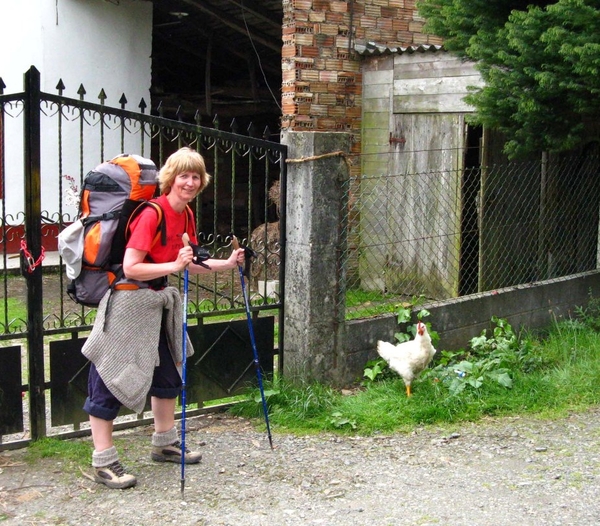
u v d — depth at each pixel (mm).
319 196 5559
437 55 9242
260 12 11570
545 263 8594
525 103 6469
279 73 14742
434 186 8859
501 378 5770
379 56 9914
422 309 6328
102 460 4305
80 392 4945
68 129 11586
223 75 15977
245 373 5613
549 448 4887
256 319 5648
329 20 9852
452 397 5516
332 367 5809
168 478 4438
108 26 12172
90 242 4156
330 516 3973
